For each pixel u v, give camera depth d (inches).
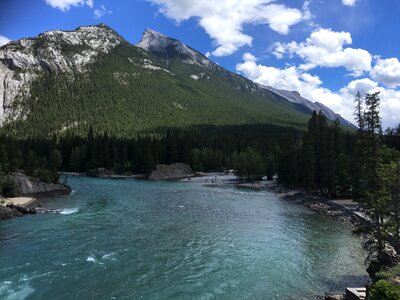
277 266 1407.5
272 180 5876.0
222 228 2043.6
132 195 3398.1
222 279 1250.0
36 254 1435.8
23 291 1075.9
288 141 7377.0
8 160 3882.9
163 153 7007.9
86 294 1074.7
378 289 792.9
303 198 3422.7
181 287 1162.0
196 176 6496.1
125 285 1156.5
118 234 1807.3
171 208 2687.0
